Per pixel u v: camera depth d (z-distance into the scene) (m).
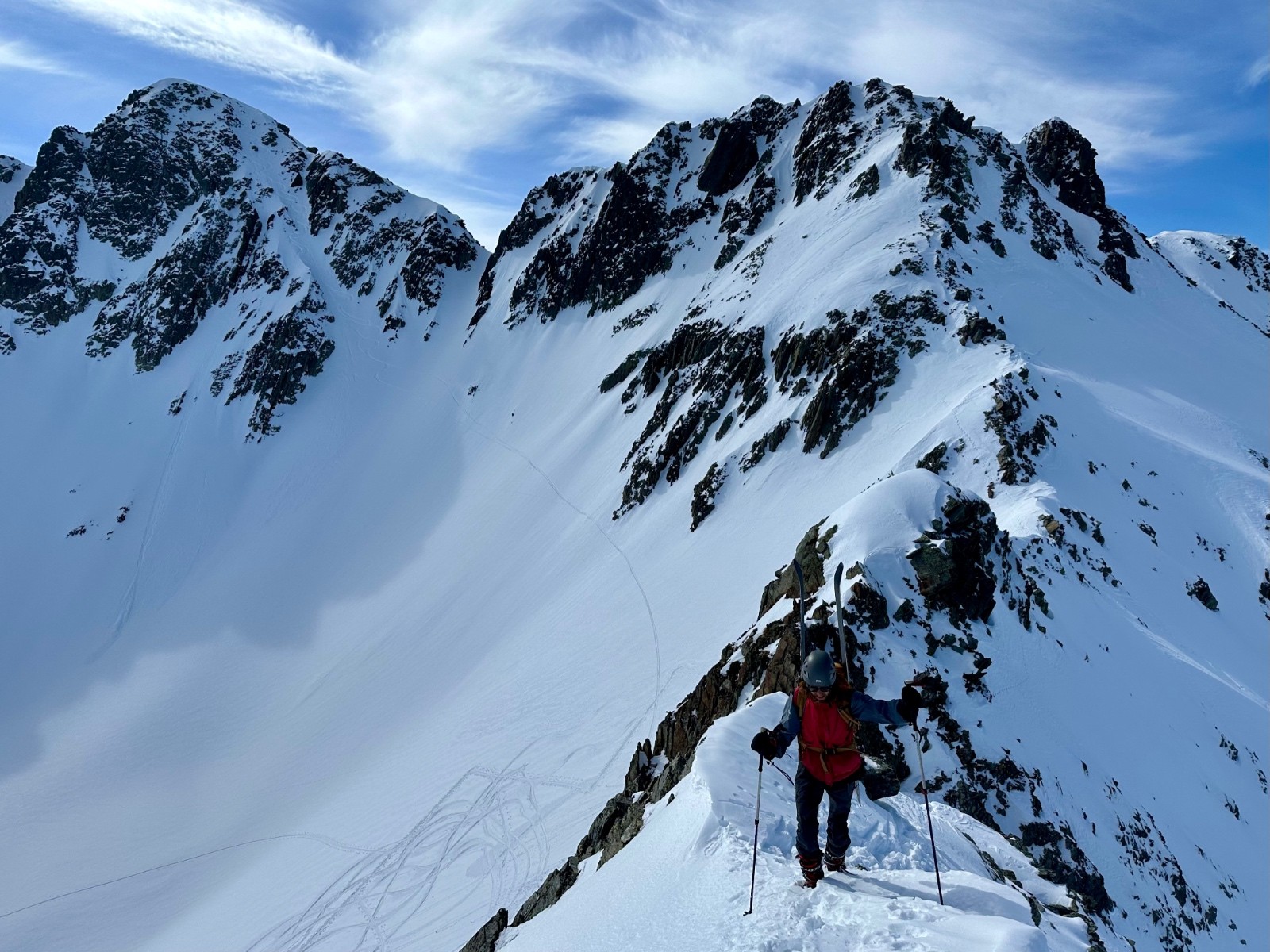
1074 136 106.62
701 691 21.92
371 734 60.09
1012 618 22.86
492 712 49.53
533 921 13.49
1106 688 24.27
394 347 146.62
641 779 21.98
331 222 168.12
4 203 183.00
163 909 49.19
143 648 95.38
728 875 6.98
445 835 37.50
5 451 127.81
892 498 22.19
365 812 44.78
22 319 150.00
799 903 5.96
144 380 142.62
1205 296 93.00
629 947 6.66
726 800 8.52
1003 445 43.91
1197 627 36.59
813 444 56.50
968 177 83.81
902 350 58.00
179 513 117.81
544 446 102.62
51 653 96.88
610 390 103.00
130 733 79.25
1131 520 42.22
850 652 18.94
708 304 92.75
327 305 149.50
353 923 32.84
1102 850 18.36
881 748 17.62
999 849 9.99
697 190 126.56
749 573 48.16
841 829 6.20
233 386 136.62
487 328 142.75
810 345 63.06
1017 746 18.98
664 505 67.38
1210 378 64.75
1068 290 71.62
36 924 51.59
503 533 86.12
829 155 101.56
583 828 32.94
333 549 105.19
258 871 45.62
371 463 121.62
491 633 65.81
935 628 20.28
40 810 68.56
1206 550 43.53
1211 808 23.25
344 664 78.94
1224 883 20.84
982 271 68.56
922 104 105.94
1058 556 33.56
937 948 4.91
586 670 48.69
